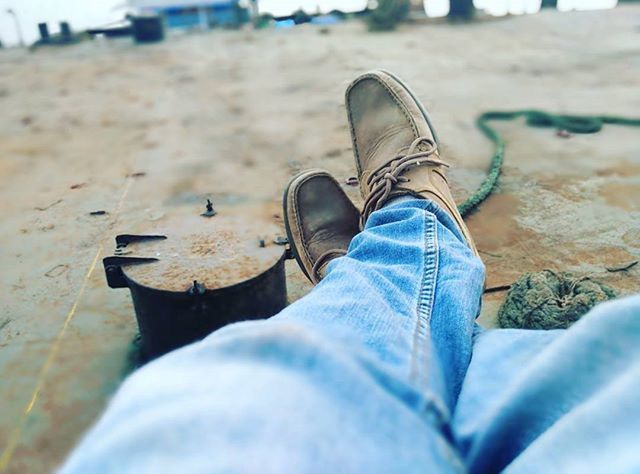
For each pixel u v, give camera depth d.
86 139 2.45
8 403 1.09
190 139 2.38
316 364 0.42
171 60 4.04
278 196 1.83
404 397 0.44
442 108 2.61
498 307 1.29
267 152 2.19
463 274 0.81
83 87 3.39
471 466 0.49
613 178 1.88
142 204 1.82
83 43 5.11
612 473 0.40
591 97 2.71
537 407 0.50
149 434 0.34
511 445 0.51
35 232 1.69
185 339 1.05
